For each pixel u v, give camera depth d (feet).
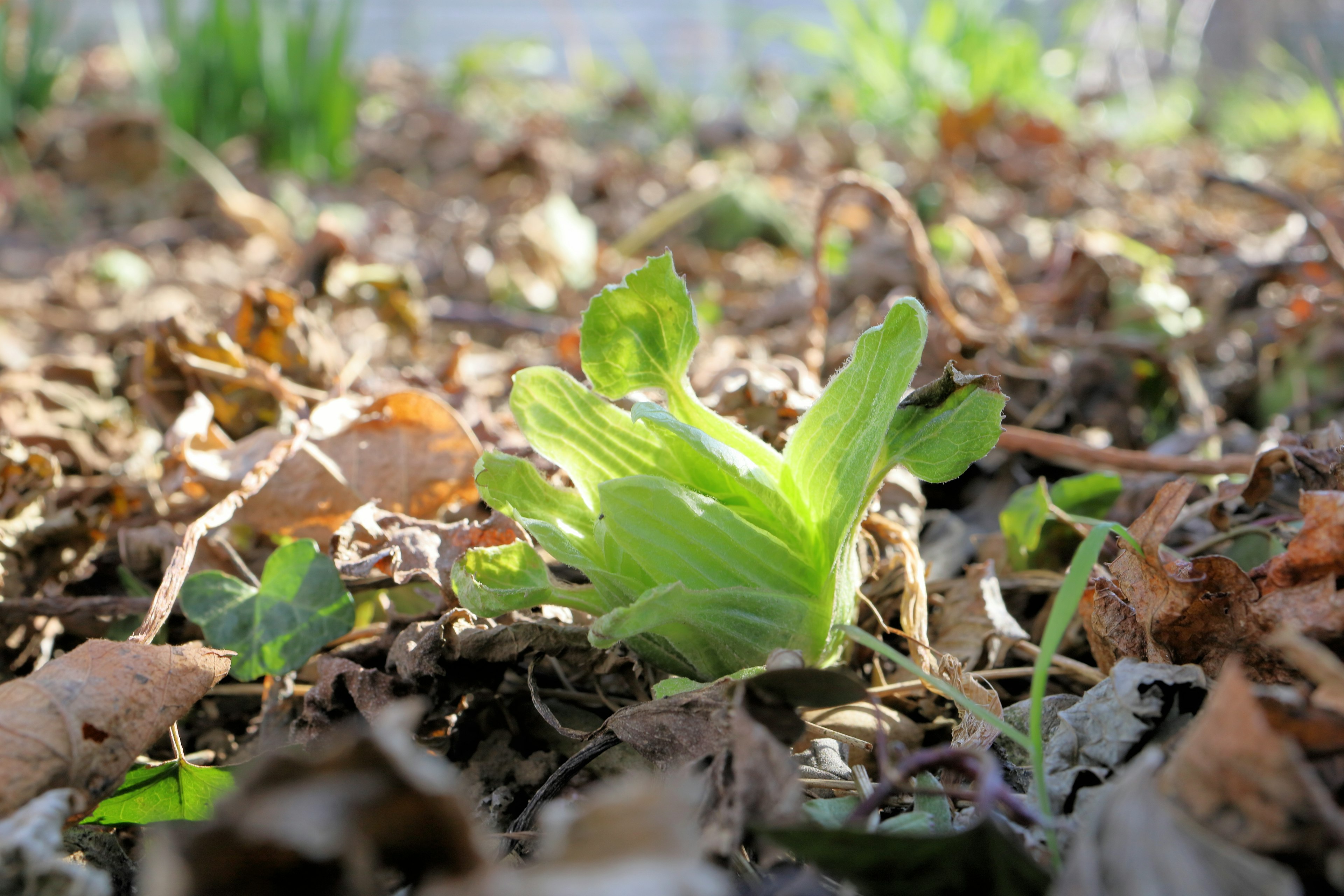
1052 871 1.34
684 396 1.56
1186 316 2.36
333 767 1.22
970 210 4.55
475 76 8.40
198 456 1.82
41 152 5.92
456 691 1.60
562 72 10.12
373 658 1.67
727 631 1.50
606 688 1.69
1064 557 1.85
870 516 1.73
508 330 3.05
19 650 1.74
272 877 1.24
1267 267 2.57
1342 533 1.44
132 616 1.77
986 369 2.15
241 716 1.73
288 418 1.97
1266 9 8.84
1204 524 1.89
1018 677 1.72
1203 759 1.29
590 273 3.49
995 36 7.34
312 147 6.09
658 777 1.48
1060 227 3.32
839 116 7.13
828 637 1.53
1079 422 2.24
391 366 2.53
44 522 1.81
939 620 1.74
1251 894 1.25
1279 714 1.32
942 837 1.31
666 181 5.43
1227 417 2.36
